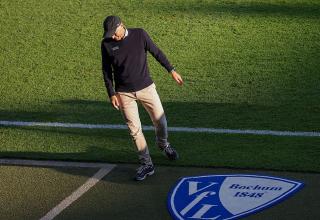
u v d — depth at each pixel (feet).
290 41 45.01
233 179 27.86
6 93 40.19
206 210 25.43
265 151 30.66
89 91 39.86
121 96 28.02
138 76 27.73
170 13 50.42
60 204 26.48
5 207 26.50
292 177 27.76
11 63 44.47
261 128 33.37
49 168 30.01
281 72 40.60
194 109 36.19
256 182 27.50
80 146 32.50
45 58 44.93
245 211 25.13
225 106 36.37
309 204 25.38
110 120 35.68
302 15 48.96
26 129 35.04
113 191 27.37
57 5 53.01
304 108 35.53
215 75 40.81
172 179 28.19
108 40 27.17
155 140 32.83
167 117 35.32
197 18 49.34
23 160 31.01
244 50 44.14
